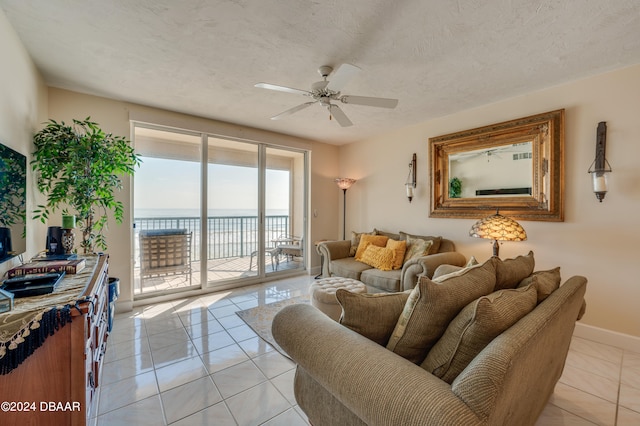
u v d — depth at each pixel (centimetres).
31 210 206
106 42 192
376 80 246
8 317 94
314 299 252
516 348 76
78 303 110
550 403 164
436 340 106
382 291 305
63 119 264
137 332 250
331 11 161
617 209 227
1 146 143
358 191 468
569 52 202
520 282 141
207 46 197
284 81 250
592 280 239
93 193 238
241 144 396
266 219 422
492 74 235
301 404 134
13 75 175
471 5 155
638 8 155
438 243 327
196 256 360
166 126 324
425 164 367
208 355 213
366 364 90
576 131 247
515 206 282
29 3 154
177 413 154
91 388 129
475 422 68
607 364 203
